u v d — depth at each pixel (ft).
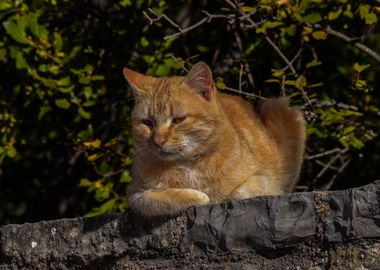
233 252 22.98
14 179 48.39
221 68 43.86
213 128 27.71
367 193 21.34
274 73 36.17
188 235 23.80
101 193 40.40
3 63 45.16
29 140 44.50
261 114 31.63
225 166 27.78
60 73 41.14
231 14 38.42
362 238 21.25
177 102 27.63
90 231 25.32
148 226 24.53
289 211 22.31
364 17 36.09
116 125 41.24
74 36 42.45
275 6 35.99
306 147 39.01
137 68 42.37
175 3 42.37
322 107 38.34
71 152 46.98
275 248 22.41
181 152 27.27
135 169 28.30
